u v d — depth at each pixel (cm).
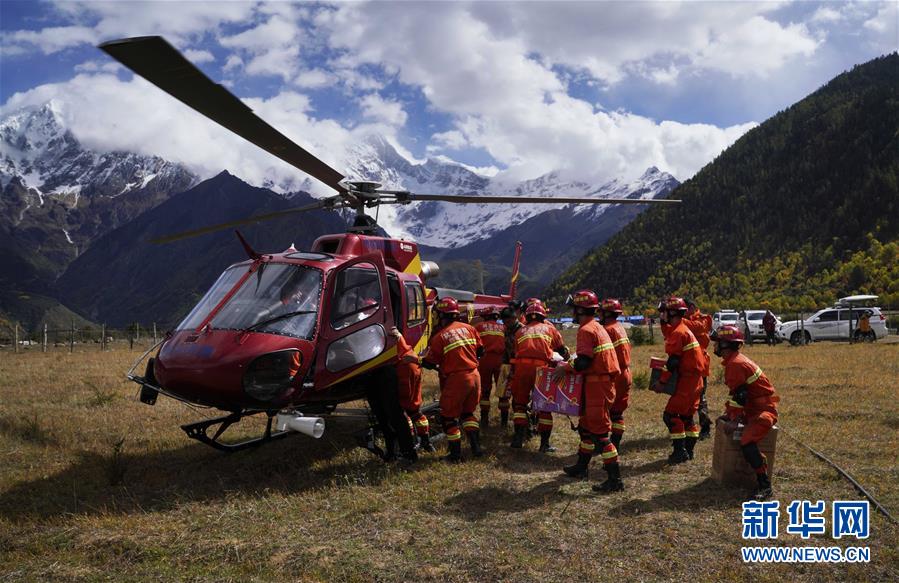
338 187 820
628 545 500
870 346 2444
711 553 487
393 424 746
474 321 1069
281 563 466
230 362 652
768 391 618
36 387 1382
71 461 770
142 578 450
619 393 765
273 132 564
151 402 745
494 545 498
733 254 17338
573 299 669
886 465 709
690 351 740
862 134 18788
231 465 755
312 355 688
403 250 930
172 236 807
